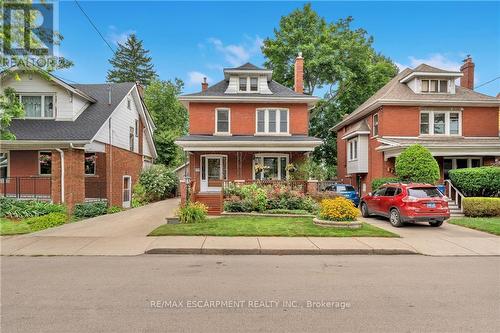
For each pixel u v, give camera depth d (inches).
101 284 239.0
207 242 380.8
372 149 888.3
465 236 440.8
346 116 1145.4
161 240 392.5
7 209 538.6
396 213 521.0
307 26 1275.8
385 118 818.8
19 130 671.1
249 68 832.9
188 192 601.6
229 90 826.2
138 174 999.6
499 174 647.1
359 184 986.7
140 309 192.1
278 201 605.9
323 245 372.2
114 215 631.8
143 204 903.1
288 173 775.1
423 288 233.8
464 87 958.4
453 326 171.9
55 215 546.3
